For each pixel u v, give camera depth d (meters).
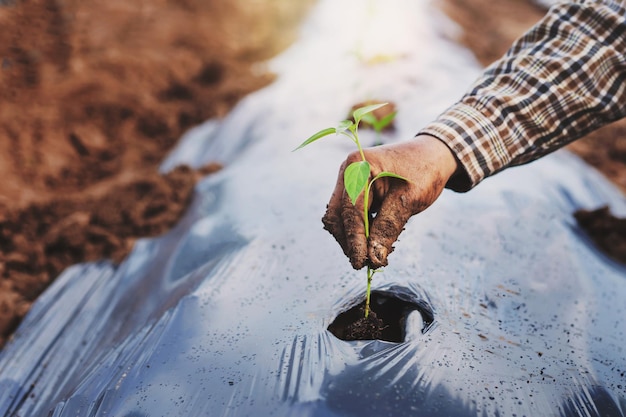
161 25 2.85
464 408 0.72
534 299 0.94
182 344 0.85
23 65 2.28
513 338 0.84
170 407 0.76
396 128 1.46
